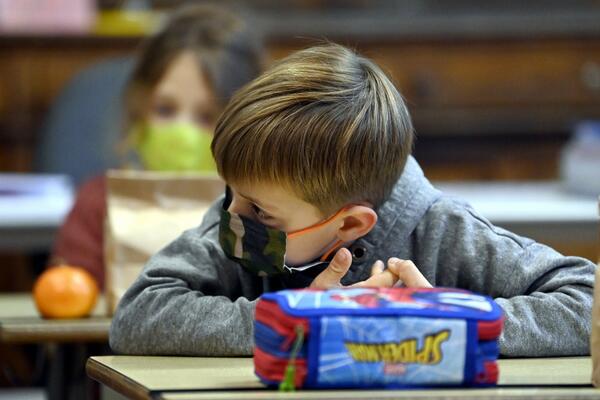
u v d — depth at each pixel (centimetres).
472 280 397
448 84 1234
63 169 988
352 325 294
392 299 307
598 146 889
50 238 762
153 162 616
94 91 1000
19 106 1190
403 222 396
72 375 569
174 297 383
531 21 1235
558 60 1245
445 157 1244
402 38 1220
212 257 409
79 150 994
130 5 1241
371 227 375
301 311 293
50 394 572
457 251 398
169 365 354
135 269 516
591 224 743
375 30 1214
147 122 667
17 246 762
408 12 1375
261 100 358
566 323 376
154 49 680
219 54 679
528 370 346
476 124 1239
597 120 1251
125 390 321
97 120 996
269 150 350
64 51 1188
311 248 374
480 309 304
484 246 399
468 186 1010
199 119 677
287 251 374
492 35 1232
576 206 803
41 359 632
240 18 731
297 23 1212
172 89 669
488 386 306
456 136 1244
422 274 388
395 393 289
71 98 999
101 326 488
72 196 875
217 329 371
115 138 840
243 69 687
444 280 400
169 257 409
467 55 1233
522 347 371
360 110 363
